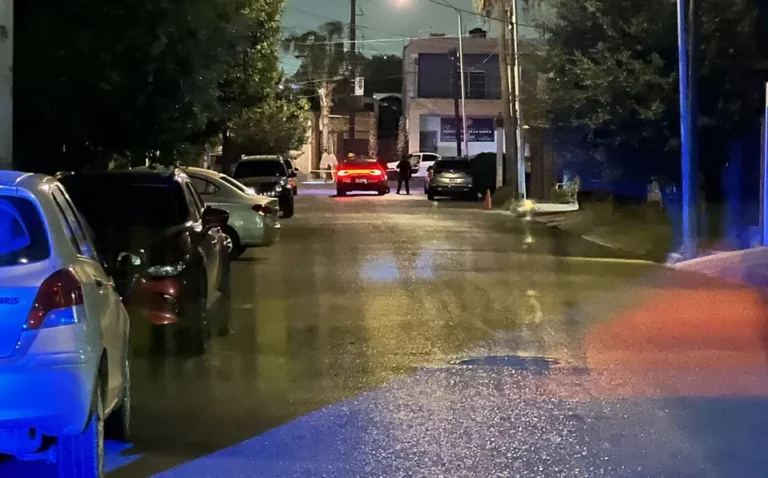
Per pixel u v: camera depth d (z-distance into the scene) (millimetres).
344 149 75688
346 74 75500
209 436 7211
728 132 22656
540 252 21391
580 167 28328
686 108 19625
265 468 6445
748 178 23000
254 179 30109
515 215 33062
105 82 14891
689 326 11961
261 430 7375
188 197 11031
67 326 5422
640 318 12586
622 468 6441
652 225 25594
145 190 10656
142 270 9711
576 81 23859
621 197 27938
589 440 7082
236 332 11539
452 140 68438
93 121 16422
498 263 19125
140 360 9945
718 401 8250
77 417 5383
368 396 8438
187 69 16156
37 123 16125
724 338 11148
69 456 5582
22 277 5398
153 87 16344
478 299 14242
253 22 26766
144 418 7715
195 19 15367
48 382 5266
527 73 36719
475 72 68062
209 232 11195
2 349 5277
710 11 21797
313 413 7871
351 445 6965
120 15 14500
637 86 22172
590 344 10797
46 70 14508
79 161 17984
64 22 14422
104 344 5887
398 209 35750
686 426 7473
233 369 9531
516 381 8984
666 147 22547
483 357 10094
